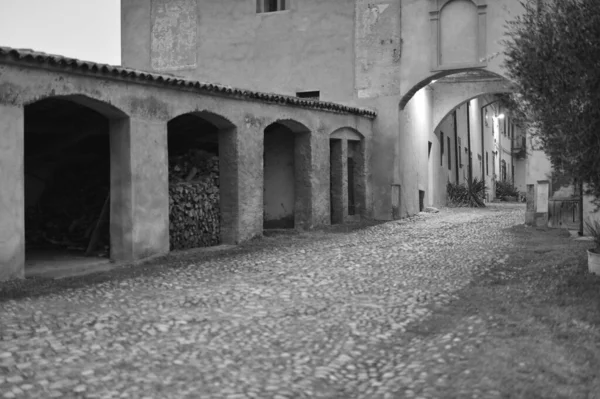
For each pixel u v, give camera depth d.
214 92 12.59
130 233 10.88
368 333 6.21
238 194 13.48
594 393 4.46
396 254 11.49
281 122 15.27
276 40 19.55
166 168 11.58
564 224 14.59
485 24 16.92
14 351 5.45
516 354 5.30
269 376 4.95
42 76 9.13
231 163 13.52
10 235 8.70
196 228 13.04
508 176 44.59
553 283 8.09
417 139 20.81
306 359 5.40
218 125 13.52
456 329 6.24
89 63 9.65
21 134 8.86
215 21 20.14
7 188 8.66
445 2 17.42
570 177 8.09
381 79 18.41
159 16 20.69
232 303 7.61
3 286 8.28
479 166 33.25
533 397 4.38
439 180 24.94
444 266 10.06
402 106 18.55
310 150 15.91
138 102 10.95
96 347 5.63
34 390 4.53
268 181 17.05
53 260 10.98
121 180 10.94
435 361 5.27
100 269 10.29
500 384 4.64
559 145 7.87
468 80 22.86
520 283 8.38
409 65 18.02
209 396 4.49
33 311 7.02
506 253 11.17
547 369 4.92
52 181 14.51
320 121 16.20
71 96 9.77
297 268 10.20
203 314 7.00
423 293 7.99
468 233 14.76
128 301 7.71
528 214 15.88
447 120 26.45
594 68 7.46
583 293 7.41
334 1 18.89
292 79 19.41
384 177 18.44
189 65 20.44
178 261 11.04
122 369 5.05
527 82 8.02
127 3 21.06
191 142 15.83
